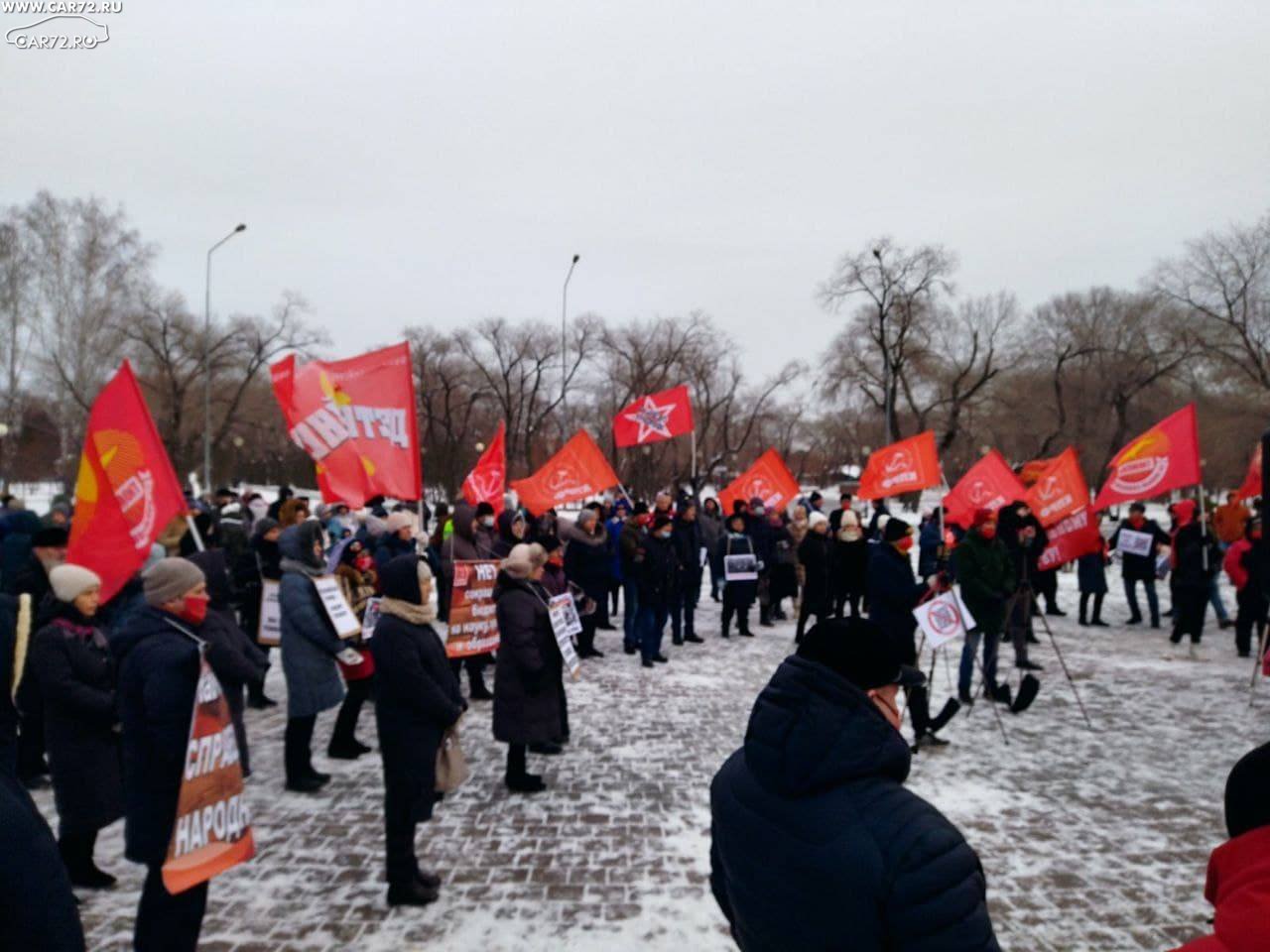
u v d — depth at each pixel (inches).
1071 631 518.0
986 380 1798.7
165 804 134.7
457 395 2390.5
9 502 469.1
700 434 2287.2
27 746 240.8
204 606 144.9
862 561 439.5
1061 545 386.0
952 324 1838.1
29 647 206.4
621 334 2225.6
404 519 309.4
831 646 77.2
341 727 270.5
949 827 69.7
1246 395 1493.6
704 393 2298.2
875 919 66.0
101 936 161.5
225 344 1983.3
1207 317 1544.0
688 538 472.1
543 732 239.5
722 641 482.9
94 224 1619.1
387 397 271.6
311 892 177.5
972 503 470.9
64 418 1627.7
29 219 1592.0
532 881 183.3
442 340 2196.1
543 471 526.9
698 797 234.7
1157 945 157.1
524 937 159.2
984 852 197.9
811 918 68.1
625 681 377.1
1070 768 259.0
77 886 181.6
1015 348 1840.6
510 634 236.8
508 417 2220.7
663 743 285.7
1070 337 1819.6
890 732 74.4
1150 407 1818.4
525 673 236.2
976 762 265.0
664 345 2207.2
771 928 71.0
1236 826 61.1
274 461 2699.3
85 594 178.2
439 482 2247.8
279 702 347.3
